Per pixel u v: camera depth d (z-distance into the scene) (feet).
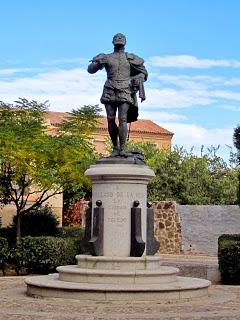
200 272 66.39
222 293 47.03
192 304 39.99
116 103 48.19
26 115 73.51
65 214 117.50
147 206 47.78
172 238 95.76
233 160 135.85
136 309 37.35
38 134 69.46
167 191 127.54
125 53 49.06
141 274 42.47
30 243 63.62
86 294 40.40
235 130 77.41
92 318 33.94
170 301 40.57
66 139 70.08
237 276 58.75
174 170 128.77
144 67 49.08
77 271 43.14
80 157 68.59
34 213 79.71
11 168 69.46
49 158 67.46
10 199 78.43
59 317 34.30
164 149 144.25
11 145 64.75
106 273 42.37
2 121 71.92
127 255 45.68
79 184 69.97
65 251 63.57
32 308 37.60
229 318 34.50
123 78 48.21
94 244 45.29
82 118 74.38
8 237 74.79
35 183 74.79
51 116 157.58
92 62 48.93
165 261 79.10
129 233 45.88
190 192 126.82
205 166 130.41
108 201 46.21
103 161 47.06
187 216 95.45
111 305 38.83
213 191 128.47
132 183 46.42
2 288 48.88
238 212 93.09
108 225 45.98
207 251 93.50
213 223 93.91
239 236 64.23
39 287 42.32
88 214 47.19
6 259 64.13
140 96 48.29
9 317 34.35
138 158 47.75
